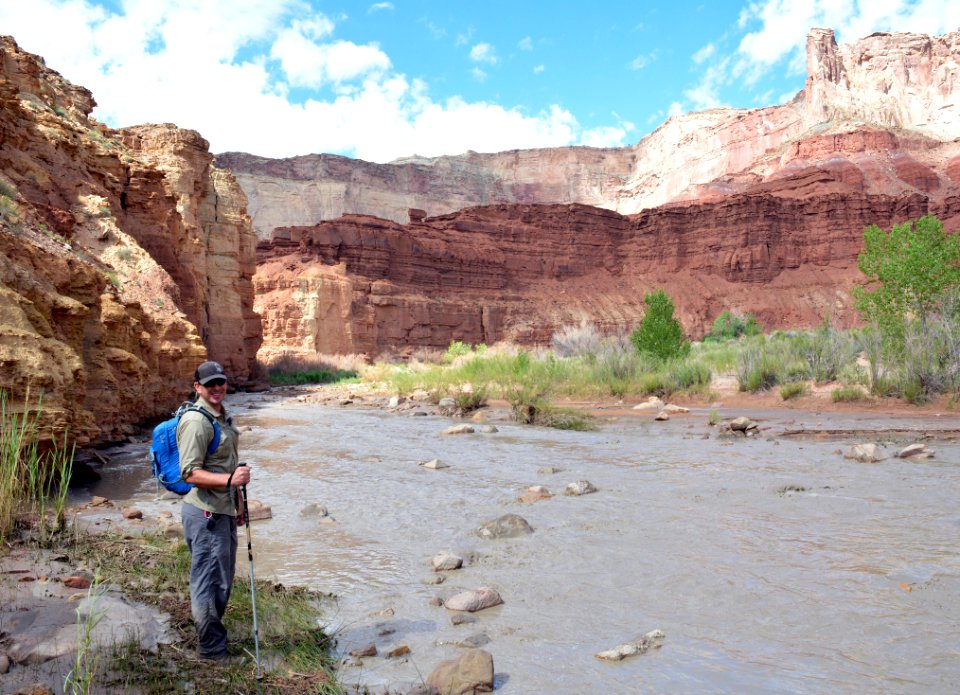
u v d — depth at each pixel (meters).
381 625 4.55
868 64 188.12
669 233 112.88
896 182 144.62
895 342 19.08
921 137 160.75
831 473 9.44
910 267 19.17
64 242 13.90
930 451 10.44
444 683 3.58
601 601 4.91
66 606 4.26
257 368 44.06
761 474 9.55
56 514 6.46
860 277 107.56
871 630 4.20
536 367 27.78
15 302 8.59
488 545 6.51
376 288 75.12
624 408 20.55
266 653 3.96
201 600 3.83
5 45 22.61
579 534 6.74
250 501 7.98
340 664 3.92
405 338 75.69
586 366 27.23
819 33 193.62
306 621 4.50
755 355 22.86
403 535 6.99
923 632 4.14
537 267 103.19
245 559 6.20
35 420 7.24
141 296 18.89
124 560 5.53
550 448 13.02
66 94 29.47
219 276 39.19
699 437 13.77
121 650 3.73
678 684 3.59
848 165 149.00
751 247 111.12
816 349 21.00
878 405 17.52
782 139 196.50
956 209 114.38
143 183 26.86
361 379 42.06
